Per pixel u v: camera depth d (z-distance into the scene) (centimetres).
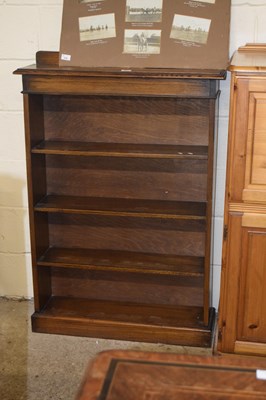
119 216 287
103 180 284
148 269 270
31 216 271
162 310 288
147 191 282
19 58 284
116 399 127
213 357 144
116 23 260
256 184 230
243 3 259
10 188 304
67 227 294
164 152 255
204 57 254
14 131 294
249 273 242
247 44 261
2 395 239
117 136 276
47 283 296
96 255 287
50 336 284
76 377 252
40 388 244
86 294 301
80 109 275
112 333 279
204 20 256
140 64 258
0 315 305
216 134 266
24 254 314
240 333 251
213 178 254
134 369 138
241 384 133
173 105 266
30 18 276
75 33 264
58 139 281
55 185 288
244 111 221
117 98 270
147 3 258
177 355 144
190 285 289
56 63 271
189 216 258
